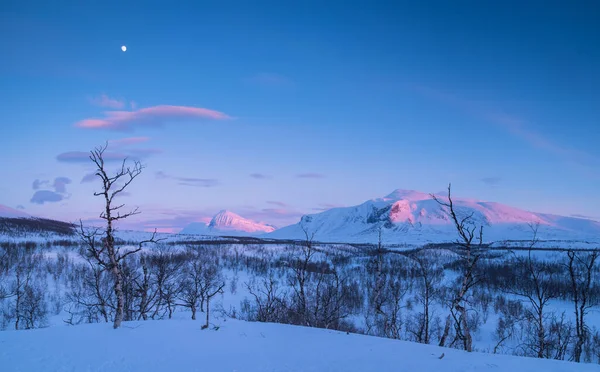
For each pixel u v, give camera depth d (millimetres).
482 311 62094
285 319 35281
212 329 19609
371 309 44844
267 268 106375
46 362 13266
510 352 44531
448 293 62312
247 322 22141
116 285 19578
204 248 155125
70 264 90438
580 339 27656
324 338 18359
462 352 15844
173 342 16609
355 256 134375
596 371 12930
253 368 13156
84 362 13398
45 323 46375
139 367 13055
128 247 105312
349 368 13250
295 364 13727
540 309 29703
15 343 15555
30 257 87438
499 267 80875
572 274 29016
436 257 130750
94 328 18703
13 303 51125
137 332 18172
